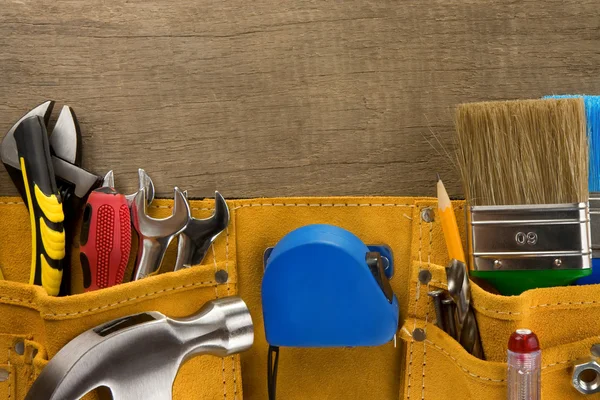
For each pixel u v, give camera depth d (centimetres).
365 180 85
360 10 84
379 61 84
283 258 71
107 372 65
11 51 84
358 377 84
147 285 75
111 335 65
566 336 73
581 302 72
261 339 84
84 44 84
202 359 80
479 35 84
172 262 83
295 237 72
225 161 85
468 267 77
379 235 83
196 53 84
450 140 84
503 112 74
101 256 76
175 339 68
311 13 84
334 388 84
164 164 85
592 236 78
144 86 84
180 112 85
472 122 74
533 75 85
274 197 85
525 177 74
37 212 77
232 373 81
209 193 85
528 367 65
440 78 84
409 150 85
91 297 71
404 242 82
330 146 85
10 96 84
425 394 78
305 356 84
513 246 73
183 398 79
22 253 85
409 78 84
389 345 84
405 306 82
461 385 74
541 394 71
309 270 71
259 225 83
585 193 74
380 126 85
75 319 71
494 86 84
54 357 65
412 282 79
